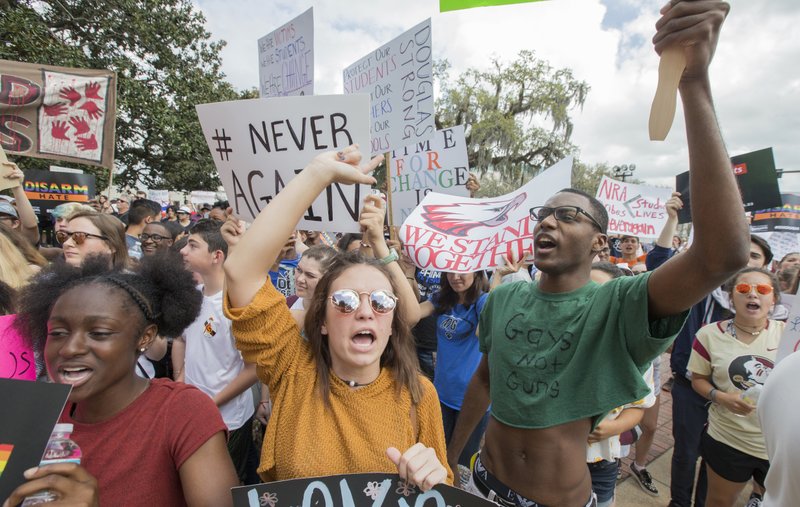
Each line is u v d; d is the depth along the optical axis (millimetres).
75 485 988
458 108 22656
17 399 1031
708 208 1153
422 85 3320
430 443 1480
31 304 1345
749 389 2471
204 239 2592
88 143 4863
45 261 2812
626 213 5762
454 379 3092
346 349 1380
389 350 1541
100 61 13961
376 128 3713
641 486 3580
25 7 11930
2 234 2348
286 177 2117
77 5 13859
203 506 1200
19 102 4578
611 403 1555
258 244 1414
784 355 1966
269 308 1436
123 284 1272
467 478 2955
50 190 7777
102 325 1184
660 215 5824
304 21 2879
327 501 1180
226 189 2299
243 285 1420
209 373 2561
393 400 1441
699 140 1122
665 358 7168
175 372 2957
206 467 1232
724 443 2604
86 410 1242
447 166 4652
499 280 3117
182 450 1224
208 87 16531
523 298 1898
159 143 16391
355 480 1197
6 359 1518
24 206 4039
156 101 14844
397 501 1187
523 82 22297
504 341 1846
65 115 4770
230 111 2154
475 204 2809
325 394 1405
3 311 1826
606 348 1572
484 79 22375
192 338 2598
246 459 2748
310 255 2859
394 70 3500
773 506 1002
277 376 1483
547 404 1656
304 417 1380
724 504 2660
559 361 1668
